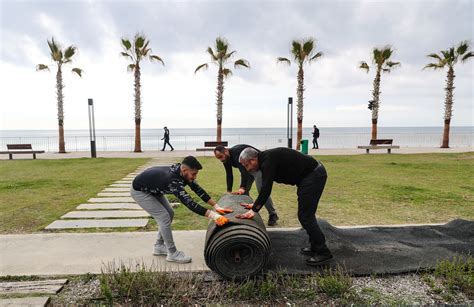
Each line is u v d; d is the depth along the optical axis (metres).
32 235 4.79
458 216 5.92
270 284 3.25
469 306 3.04
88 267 3.76
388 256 3.98
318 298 3.20
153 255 4.12
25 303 3.01
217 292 3.27
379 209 6.41
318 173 3.68
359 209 6.42
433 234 4.70
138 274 3.35
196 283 3.39
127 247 4.36
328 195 7.70
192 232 4.94
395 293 3.26
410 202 6.98
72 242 4.52
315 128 23.59
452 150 21.28
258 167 3.79
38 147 46.53
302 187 3.67
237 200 4.28
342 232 4.79
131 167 13.31
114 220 5.65
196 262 3.90
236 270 3.41
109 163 14.73
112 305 3.07
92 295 3.22
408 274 3.62
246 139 54.81
